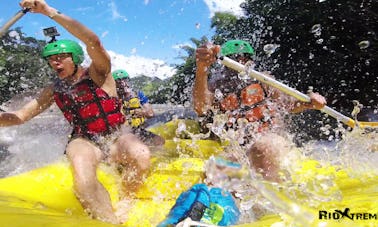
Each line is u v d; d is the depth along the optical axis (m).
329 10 11.12
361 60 11.27
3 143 4.93
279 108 3.44
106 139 2.99
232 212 2.25
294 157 3.10
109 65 3.05
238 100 3.41
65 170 3.12
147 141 3.64
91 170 2.62
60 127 4.96
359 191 2.62
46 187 2.90
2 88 7.36
